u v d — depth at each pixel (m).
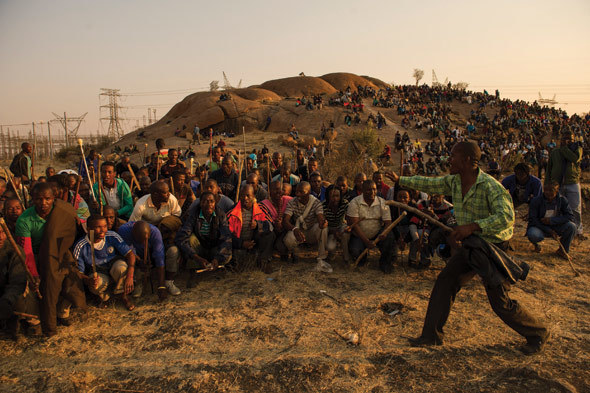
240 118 48.56
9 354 3.50
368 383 3.04
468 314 4.17
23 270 3.82
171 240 5.12
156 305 4.47
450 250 4.27
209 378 3.11
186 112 52.97
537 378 3.04
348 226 5.60
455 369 3.19
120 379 3.13
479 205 3.36
